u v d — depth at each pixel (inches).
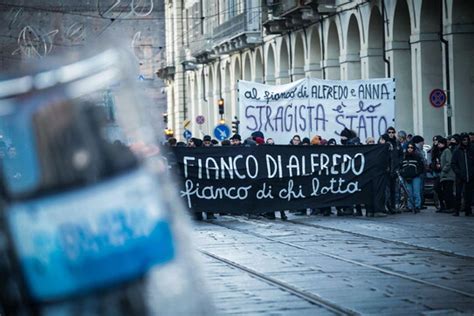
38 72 369.1
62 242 366.3
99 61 373.1
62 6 5556.1
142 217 372.8
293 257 1167.0
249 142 1872.5
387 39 2731.3
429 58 2532.0
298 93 1972.2
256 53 4109.3
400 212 1884.8
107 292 366.6
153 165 380.5
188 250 381.4
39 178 367.6
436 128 2551.7
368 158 1795.0
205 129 5059.1
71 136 369.4
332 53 3225.9
